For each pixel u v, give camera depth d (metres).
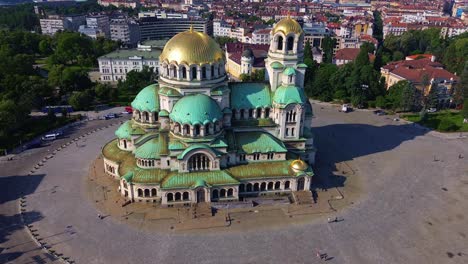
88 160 120.00
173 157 97.69
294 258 80.06
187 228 88.75
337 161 123.69
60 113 160.00
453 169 119.81
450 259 80.56
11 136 133.25
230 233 87.44
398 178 113.69
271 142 105.38
